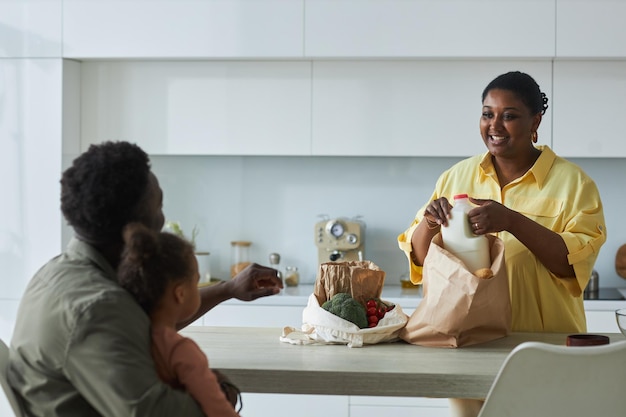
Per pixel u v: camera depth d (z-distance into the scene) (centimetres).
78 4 414
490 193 256
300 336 221
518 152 251
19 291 415
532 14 401
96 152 166
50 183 414
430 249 218
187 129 425
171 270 159
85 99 429
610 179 451
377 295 230
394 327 218
